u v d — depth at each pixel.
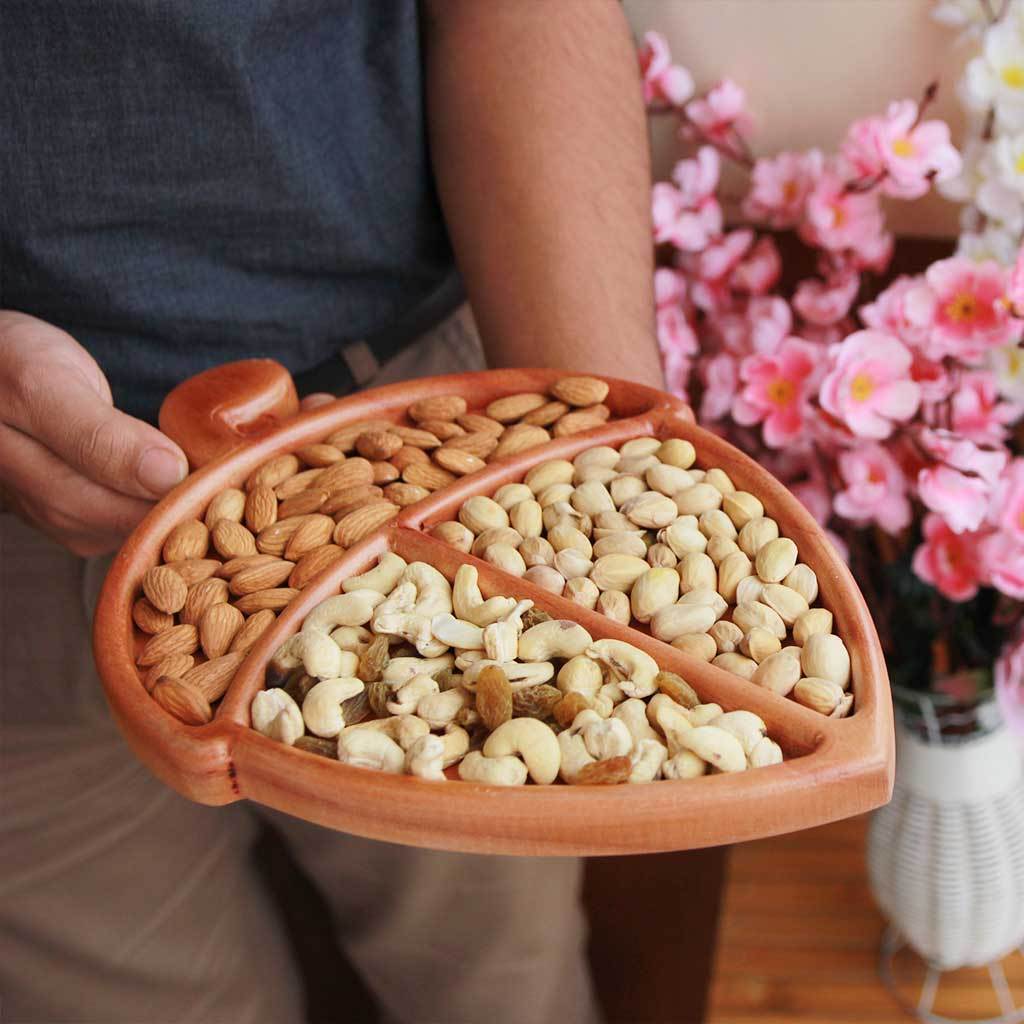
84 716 0.97
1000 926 1.09
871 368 0.93
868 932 1.23
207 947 1.08
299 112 0.80
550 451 0.67
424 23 0.89
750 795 0.46
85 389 0.70
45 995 1.03
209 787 0.50
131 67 0.72
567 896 1.14
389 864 1.05
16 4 0.68
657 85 1.04
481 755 0.50
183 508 0.64
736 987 1.19
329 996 1.28
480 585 0.58
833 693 0.51
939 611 1.02
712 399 1.07
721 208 1.12
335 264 0.86
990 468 0.91
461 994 1.14
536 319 0.82
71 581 0.93
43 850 1.00
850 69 1.00
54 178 0.74
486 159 0.84
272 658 0.55
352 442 0.69
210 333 0.84
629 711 0.51
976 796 1.04
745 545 0.60
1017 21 0.90
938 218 1.05
